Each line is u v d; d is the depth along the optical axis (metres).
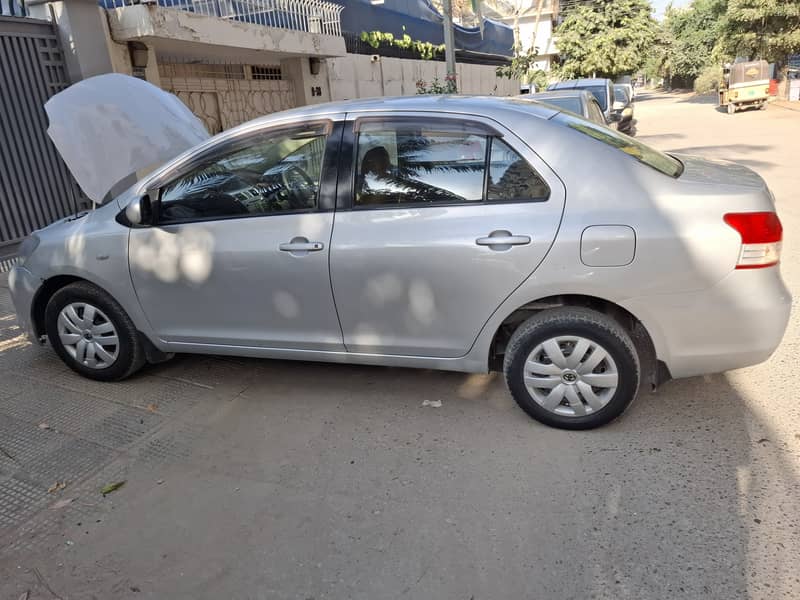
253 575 2.55
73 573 2.62
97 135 4.49
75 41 7.98
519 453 3.25
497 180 3.28
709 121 23.33
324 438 3.51
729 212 3.00
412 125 3.43
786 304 3.08
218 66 11.52
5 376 4.52
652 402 3.63
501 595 2.37
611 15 29.45
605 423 3.33
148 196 3.83
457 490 2.99
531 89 21.75
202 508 2.98
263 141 3.70
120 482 3.22
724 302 3.04
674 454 3.14
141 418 3.84
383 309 3.51
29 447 3.59
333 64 14.23
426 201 3.38
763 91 25.95
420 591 2.42
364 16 15.92
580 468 3.08
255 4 10.84
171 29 8.58
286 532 2.79
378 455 3.32
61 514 3.00
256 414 3.82
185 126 4.91
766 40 29.20
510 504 2.87
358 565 2.57
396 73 17.03
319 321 3.67
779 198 8.77
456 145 3.35
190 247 3.80
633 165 3.18
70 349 4.31
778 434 3.25
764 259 3.02
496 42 25.08
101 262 4.01
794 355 4.11
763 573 2.38
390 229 3.40
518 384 3.41
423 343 3.52
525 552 2.57
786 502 2.74
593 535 2.64
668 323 3.12
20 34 7.61
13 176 7.66
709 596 2.30
